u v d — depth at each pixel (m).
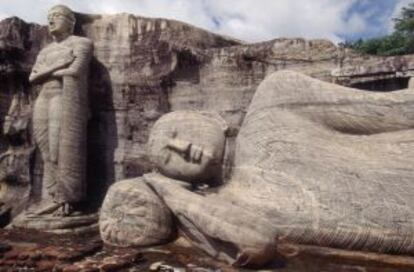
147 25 7.41
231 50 7.27
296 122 5.60
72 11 7.12
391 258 4.86
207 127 5.84
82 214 6.64
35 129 6.78
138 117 7.30
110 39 7.39
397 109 5.34
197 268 4.70
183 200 5.20
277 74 5.92
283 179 5.40
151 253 5.17
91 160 7.22
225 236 4.73
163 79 7.29
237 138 6.09
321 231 5.10
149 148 5.91
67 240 5.87
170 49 7.27
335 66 6.90
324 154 5.37
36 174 7.12
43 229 6.34
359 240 4.99
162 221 5.38
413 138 5.28
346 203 5.07
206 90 7.30
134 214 5.38
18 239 5.91
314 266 4.77
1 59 7.15
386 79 6.61
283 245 5.20
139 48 7.35
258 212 5.36
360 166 5.22
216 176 5.89
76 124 6.58
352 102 5.49
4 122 7.31
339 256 4.93
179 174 5.70
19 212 7.02
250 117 5.96
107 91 7.30
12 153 7.23
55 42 7.01
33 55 7.45
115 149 7.25
